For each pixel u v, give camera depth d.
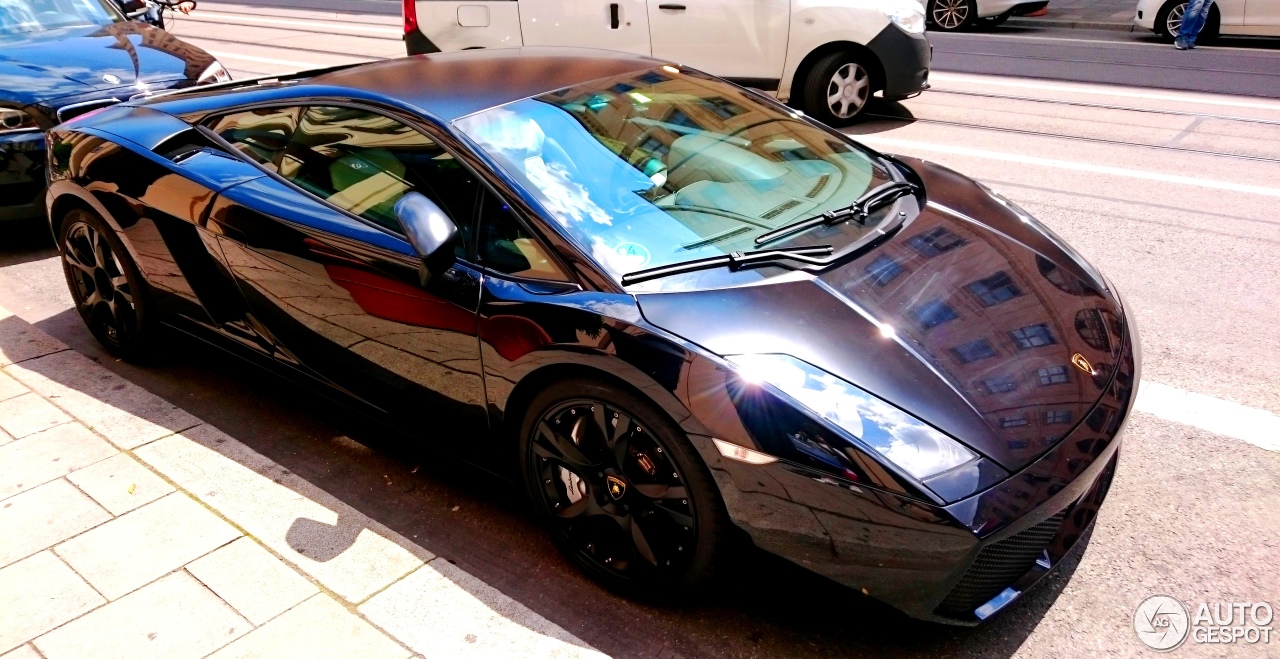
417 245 2.71
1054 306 2.90
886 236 3.05
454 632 2.63
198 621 2.66
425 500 3.24
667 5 8.33
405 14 9.08
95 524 3.07
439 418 3.12
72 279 4.22
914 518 2.25
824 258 2.84
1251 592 2.76
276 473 3.36
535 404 2.77
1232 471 3.31
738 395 2.39
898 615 2.44
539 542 3.03
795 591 2.79
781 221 3.05
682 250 2.82
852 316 2.62
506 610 2.71
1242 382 3.89
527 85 3.35
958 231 3.20
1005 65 10.86
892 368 2.48
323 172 3.33
